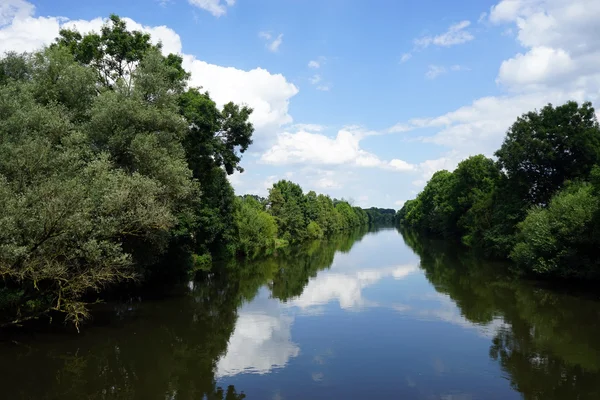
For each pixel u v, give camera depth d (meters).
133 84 24.89
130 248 23.42
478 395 12.15
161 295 27.70
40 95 22.19
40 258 15.89
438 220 83.25
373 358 15.35
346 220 154.00
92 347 16.80
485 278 32.38
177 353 16.16
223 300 26.11
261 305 24.62
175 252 33.56
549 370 13.88
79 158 20.14
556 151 39.66
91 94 23.83
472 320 20.30
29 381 13.38
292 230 85.69
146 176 21.11
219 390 12.68
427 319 20.67
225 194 47.53
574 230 26.09
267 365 14.81
